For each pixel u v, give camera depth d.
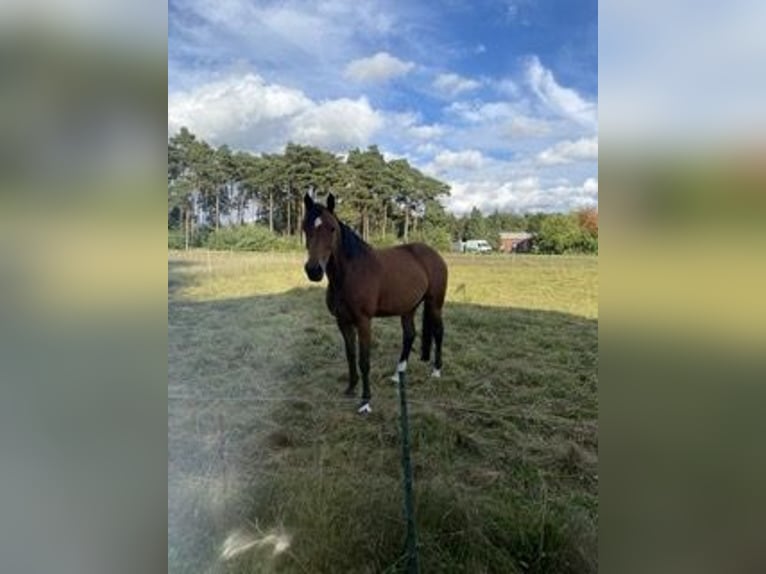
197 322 3.42
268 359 3.38
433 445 2.98
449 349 3.52
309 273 3.33
